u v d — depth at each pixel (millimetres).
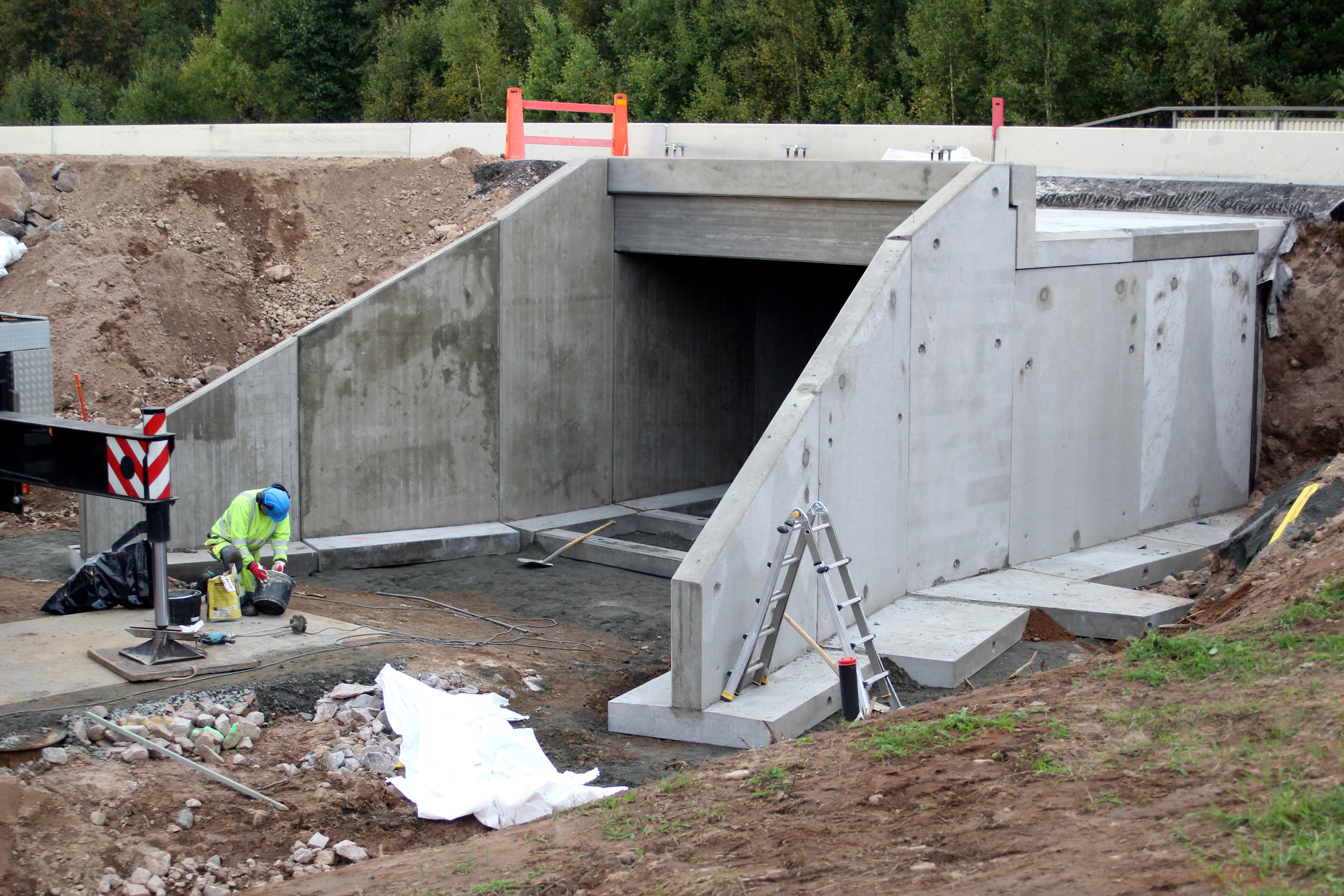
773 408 20422
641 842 5918
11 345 9125
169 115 45781
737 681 9320
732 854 5531
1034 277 13414
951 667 10188
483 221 16422
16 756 7297
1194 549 14781
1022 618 11727
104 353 15078
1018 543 13820
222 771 7668
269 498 10609
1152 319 15125
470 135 20656
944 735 6531
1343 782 5023
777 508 9930
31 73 49000
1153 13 30047
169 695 8430
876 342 11227
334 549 14172
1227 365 16500
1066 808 5332
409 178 17688
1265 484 17297
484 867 6008
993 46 31531
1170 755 5691
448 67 43188
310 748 8102
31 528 14594
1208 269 15859
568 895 5426
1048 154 19453
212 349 15586
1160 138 18312
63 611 10383
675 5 38938
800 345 20844
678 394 18641
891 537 11906
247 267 16500
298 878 6305
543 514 16938
